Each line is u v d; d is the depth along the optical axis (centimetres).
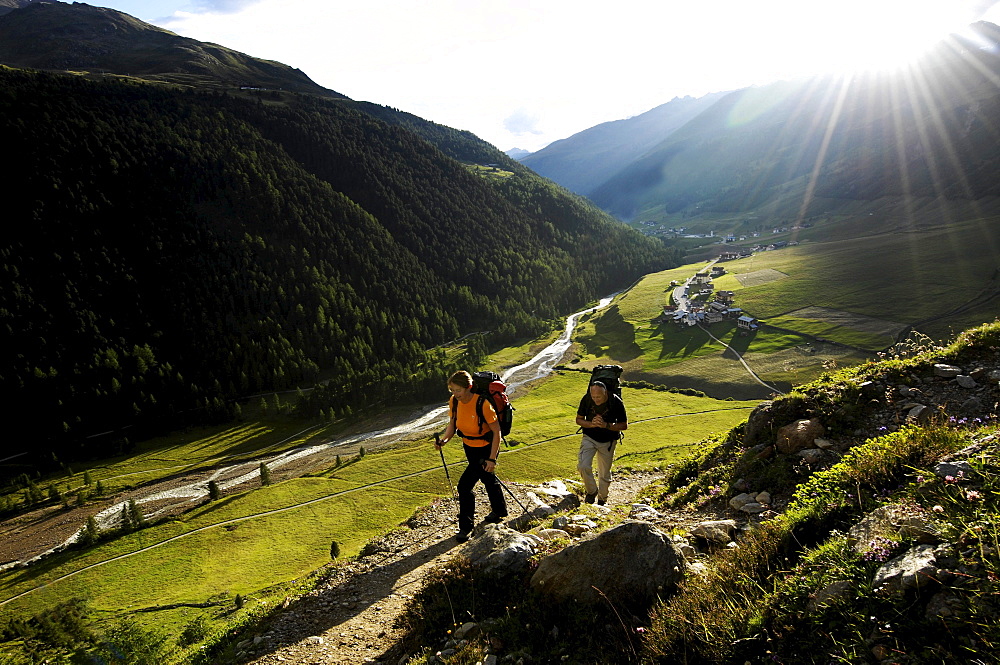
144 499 8906
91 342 14350
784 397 1068
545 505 1112
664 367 13362
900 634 322
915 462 565
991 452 467
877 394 941
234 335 15762
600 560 559
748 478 922
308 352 15850
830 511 533
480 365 15425
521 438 8550
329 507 7162
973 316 12638
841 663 326
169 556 6359
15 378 12719
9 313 13900
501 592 638
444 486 7550
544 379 13738
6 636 2527
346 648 645
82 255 16025
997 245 17625
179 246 17575
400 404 13012
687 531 752
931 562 350
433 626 618
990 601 304
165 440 11888
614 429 1020
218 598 4475
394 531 1091
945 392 886
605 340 16812
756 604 417
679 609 464
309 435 11575
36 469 10919
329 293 17900
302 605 812
